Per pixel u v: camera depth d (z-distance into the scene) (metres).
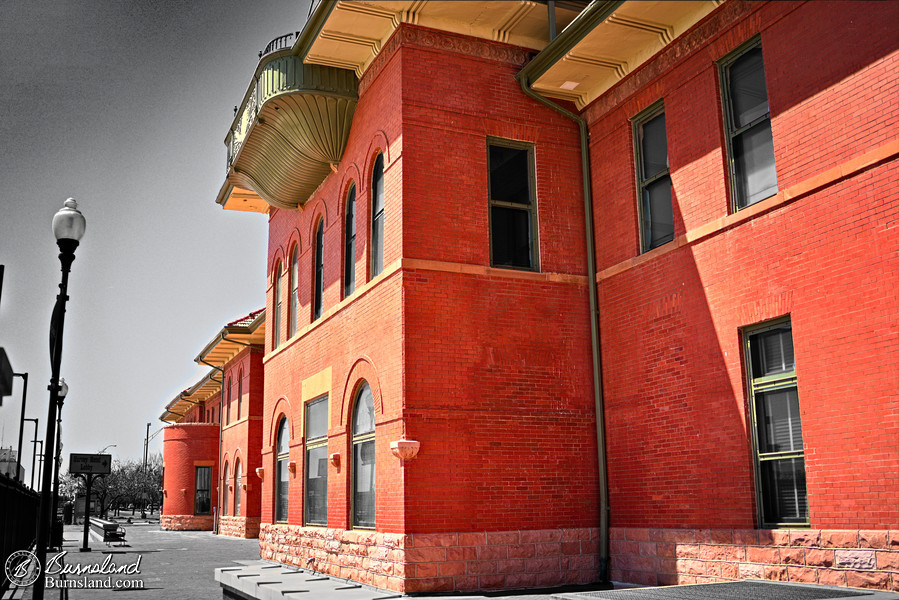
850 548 8.48
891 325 8.27
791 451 9.46
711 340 10.57
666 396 11.25
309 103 13.99
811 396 9.08
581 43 11.77
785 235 9.60
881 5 8.61
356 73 14.09
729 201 10.57
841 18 9.07
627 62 12.32
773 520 9.65
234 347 34.03
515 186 12.97
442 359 11.70
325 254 15.69
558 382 12.38
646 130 12.40
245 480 32.25
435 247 12.04
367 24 12.65
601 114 13.07
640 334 11.84
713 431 10.42
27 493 21.69
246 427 32.56
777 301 9.62
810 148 9.35
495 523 11.51
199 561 21.19
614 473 12.10
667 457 11.14
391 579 11.24
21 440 21.11
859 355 8.59
